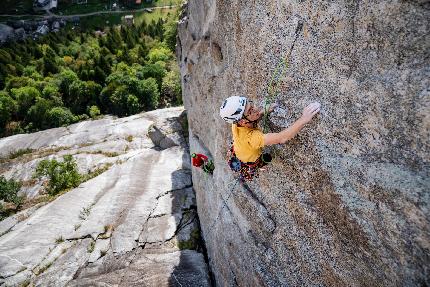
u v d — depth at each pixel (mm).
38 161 22094
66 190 18000
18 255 11578
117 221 12852
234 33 5445
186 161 17047
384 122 3135
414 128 2879
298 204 4645
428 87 2721
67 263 11242
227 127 6637
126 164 17484
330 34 3516
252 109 3760
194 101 9461
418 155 2891
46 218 13461
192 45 8805
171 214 13008
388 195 3215
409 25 2773
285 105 4387
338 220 3963
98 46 52406
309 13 3713
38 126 36719
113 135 23844
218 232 8234
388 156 3160
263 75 4777
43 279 10695
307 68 3912
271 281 5824
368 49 3156
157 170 16328
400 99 2949
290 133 3682
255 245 6105
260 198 5660
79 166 20469
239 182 6227
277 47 4340
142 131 23859
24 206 18234
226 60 6109
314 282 4750
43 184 19766
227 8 5492
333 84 3609
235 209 6738
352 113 3439
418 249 3043
